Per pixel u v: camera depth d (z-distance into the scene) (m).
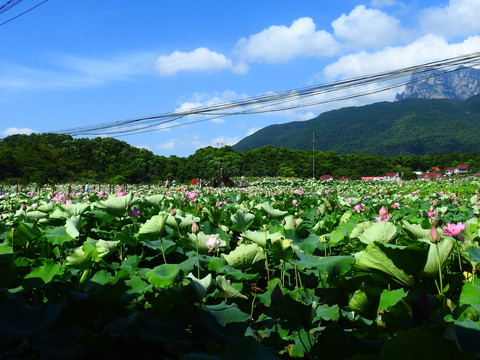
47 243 4.75
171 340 1.86
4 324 1.91
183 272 3.19
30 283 3.03
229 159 145.25
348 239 4.39
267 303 2.83
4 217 5.95
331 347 1.69
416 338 1.13
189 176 113.25
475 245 3.31
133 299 2.72
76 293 2.27
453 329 1.11
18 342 1.83
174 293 2.14
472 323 1.65
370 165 159.25
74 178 82.94
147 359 1.75
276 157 152.38
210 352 1.72
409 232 3.40
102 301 2.15
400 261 2.17
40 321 2.04
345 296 2.87
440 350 1.12
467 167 170.50
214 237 3.34
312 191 23.09
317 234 4.93
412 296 1.75
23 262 3.62
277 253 3.06
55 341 1.81
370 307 2.36
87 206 5.60
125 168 96.25
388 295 2.39
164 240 4.14
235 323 2.21
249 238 3.57
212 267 3.32
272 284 3.09
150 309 2.59
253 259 3.20
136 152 112.50
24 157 79.12
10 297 2.49
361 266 2.35
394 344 1.16
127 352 1.82
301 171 144.12
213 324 2.16
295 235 4.34
